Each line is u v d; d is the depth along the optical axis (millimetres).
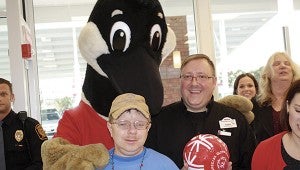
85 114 1769
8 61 3572
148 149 1733
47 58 4355
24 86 3383
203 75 2010
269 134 2832
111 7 1689
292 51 4586
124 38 1667
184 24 4500
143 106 1566
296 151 1749
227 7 4559
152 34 1748
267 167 1824
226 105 2227
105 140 1729
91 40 1666
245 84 3809
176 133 2072
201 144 1690
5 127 2650
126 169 1636
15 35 3346
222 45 4539
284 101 1807
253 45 4562
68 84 4324
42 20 4391
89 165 1325
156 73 1681
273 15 4609
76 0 4430
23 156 2625
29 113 3861
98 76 1762
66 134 1672
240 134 2121
